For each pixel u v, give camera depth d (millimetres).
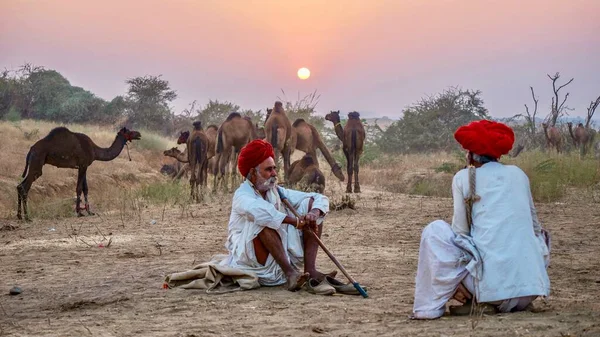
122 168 26250
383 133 46469
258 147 6965
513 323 4863
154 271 8375
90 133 31219
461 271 5328
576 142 31969
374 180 26234
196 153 19312
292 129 21547
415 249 9820
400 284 7211
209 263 7270
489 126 5578
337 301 6328
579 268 7938
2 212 17469
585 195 16531
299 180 18141
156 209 16531
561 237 10492
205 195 19516
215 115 50875
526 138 38062
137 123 50469
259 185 7000
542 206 14688
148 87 51906
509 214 5316
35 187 20859
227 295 6695
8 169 22094
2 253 10602
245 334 5160
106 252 10219
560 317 5023
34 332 5543
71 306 6602
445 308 5496
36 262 9547
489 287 5215
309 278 6719
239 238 7039
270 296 6586
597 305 5738
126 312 6184
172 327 5512
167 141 35375
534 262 5266
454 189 5508
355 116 20609
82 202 19125
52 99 49375
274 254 6887
